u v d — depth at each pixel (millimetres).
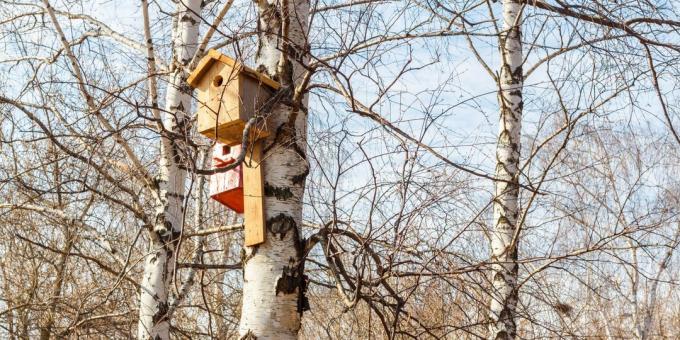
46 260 7852
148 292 6070
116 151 5734
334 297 5223
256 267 4391
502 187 6461
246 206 4500
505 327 5707
